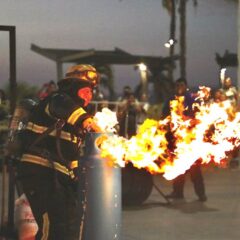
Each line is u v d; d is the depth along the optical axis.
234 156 12.97
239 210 8.82
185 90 8.88
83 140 4.42
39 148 4.70
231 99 12.52
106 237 4.06
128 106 11.99
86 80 4.71
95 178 4.05
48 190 4.69
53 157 4.68
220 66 14.64
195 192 10.09
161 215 8.44
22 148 4.86
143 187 9.00
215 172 12.66
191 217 8.30
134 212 8.63
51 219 4.69
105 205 4.05
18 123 5.77
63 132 4.66
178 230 7.48
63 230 4.69
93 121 4.16
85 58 17.44
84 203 4.09
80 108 4.38
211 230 7.48
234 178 11.98
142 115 13.95
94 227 4.05
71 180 4.70
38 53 16.72
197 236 7.15
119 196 4.11
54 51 16.91
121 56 17.88
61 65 16.94
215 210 8.81
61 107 4.41
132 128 11.26
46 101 4.70
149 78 18.38
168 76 18.66
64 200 4.71
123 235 7.17
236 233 7.32
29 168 4.71
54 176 4.68
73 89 4.67
